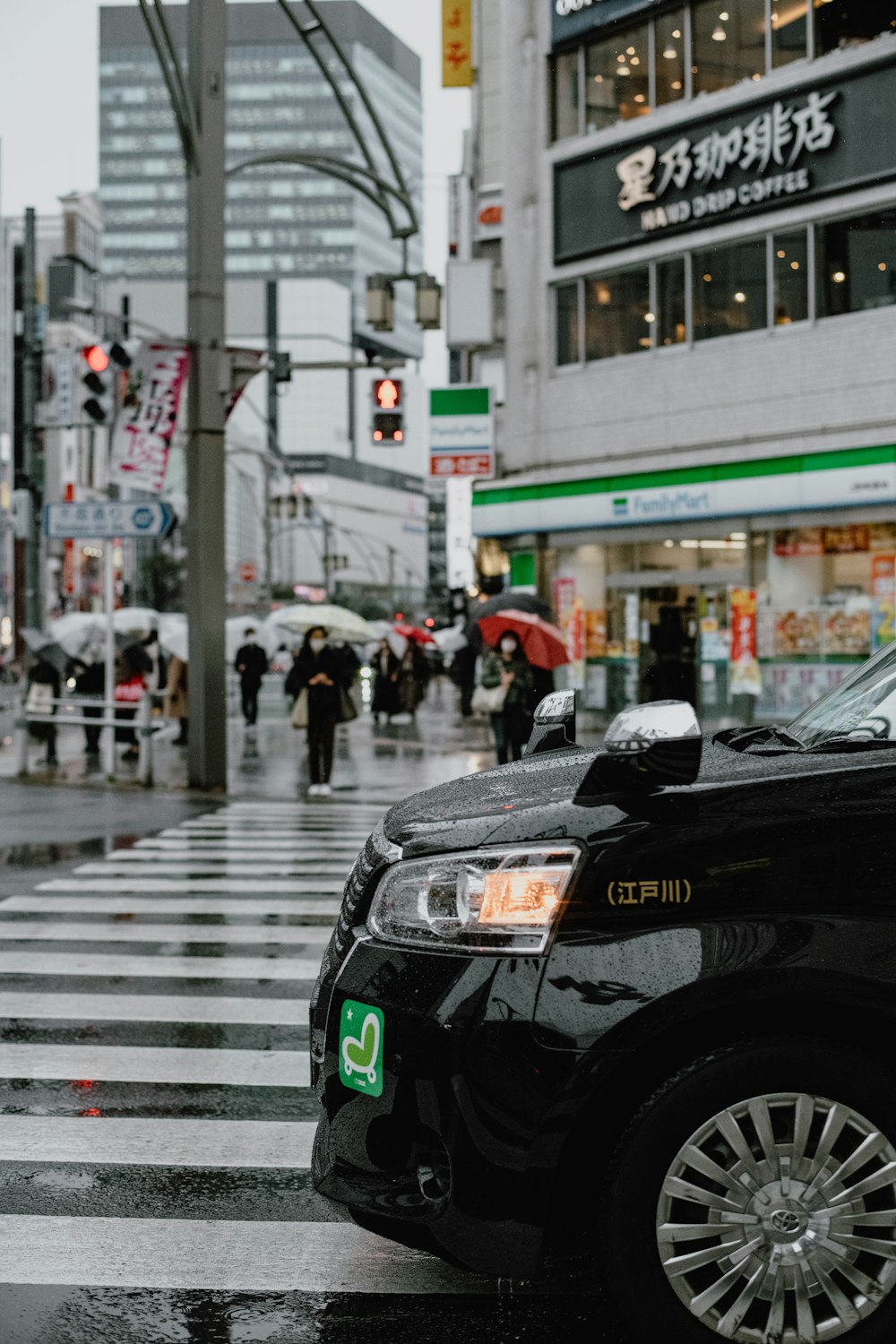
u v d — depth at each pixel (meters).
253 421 168.50
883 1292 2.89
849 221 20.44
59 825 13.77
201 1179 4.38
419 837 3.25
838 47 20.36
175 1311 3.44
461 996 2.97
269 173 199.38
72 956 7.74
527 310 24.95
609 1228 2.92
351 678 16.53
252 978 7.22
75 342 93.94
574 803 3.11
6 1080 5.48
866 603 20.45
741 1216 2.90
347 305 188.25
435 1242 3.02
